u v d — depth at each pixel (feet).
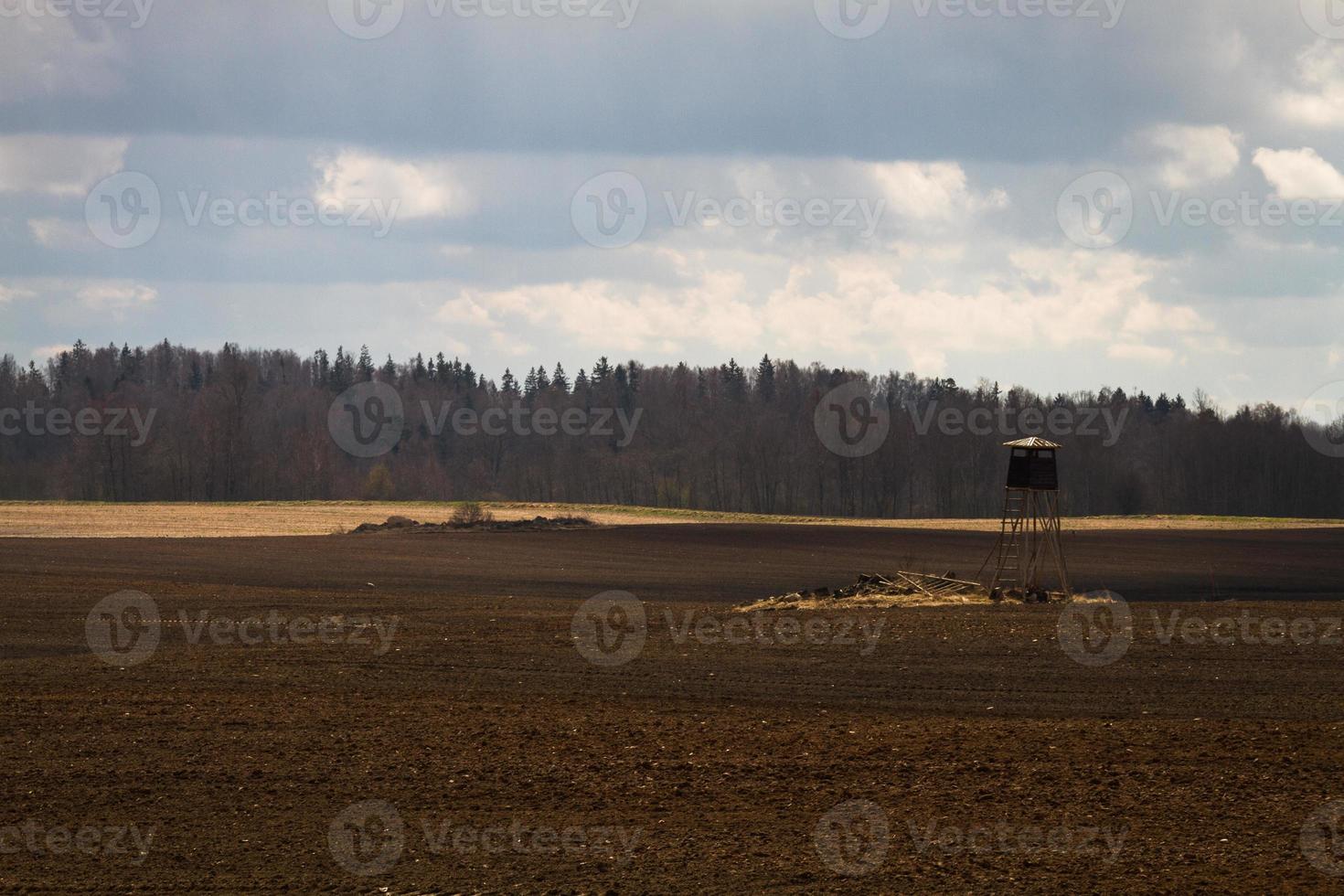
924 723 44.01
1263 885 27.89
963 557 133.39
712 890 28.35
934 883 28.50
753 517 213.66
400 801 35.12
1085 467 274.36
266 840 31.96
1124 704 46.96
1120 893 27.66
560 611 80.02
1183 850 30.27
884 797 35.04
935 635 64.80
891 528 174.29
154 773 37.91
